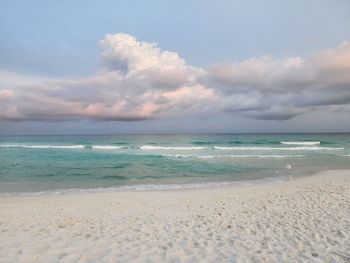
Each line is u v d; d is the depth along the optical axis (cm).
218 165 2239
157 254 457
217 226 623
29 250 470
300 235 549
